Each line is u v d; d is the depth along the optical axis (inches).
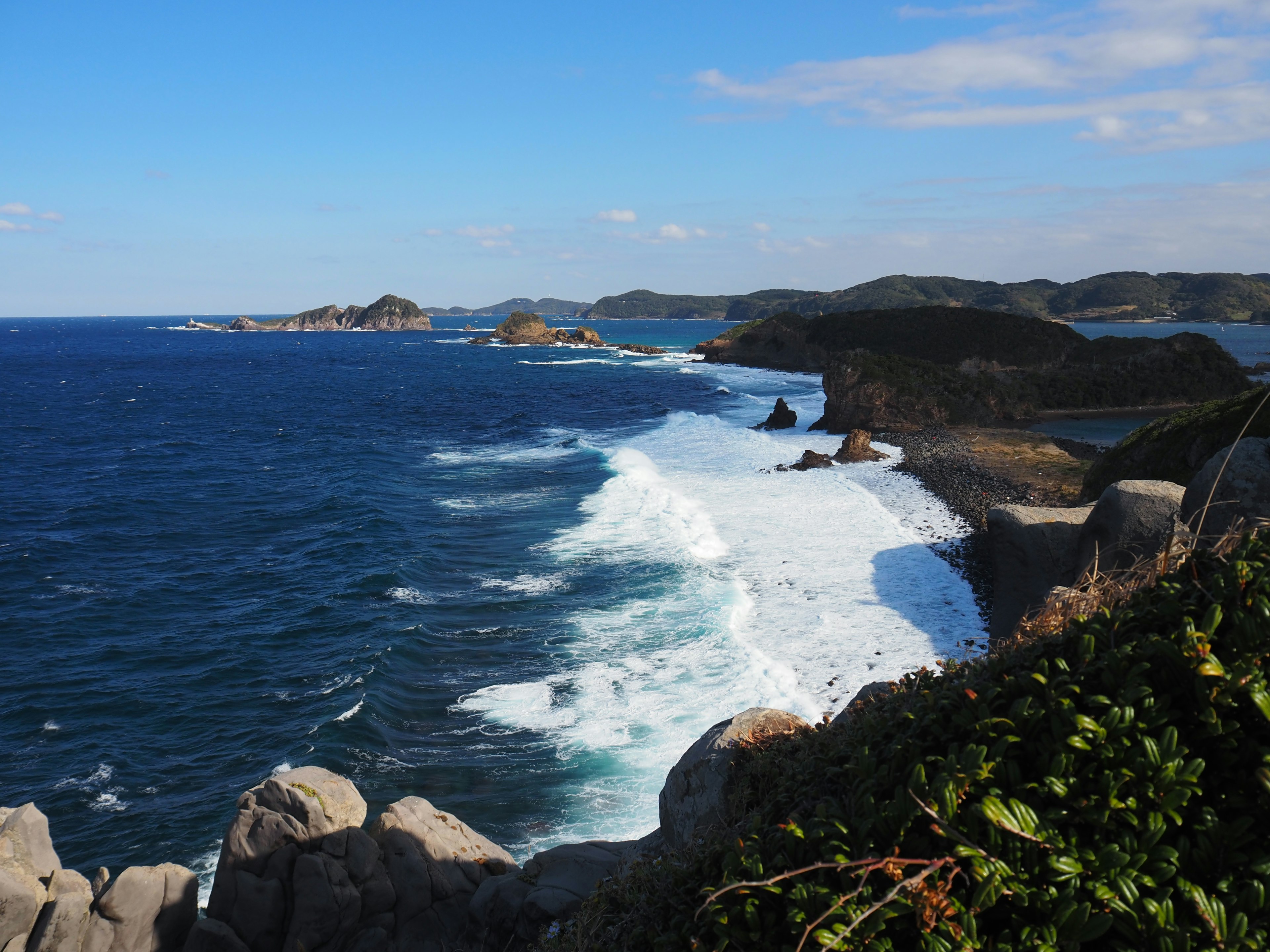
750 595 866.1
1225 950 90.7
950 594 863.1
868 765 133.6
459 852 358.0
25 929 287.0
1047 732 116.6
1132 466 1134.4
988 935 103.9
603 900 210.7
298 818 330.6
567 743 591.8
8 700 721.0
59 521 1354.6
